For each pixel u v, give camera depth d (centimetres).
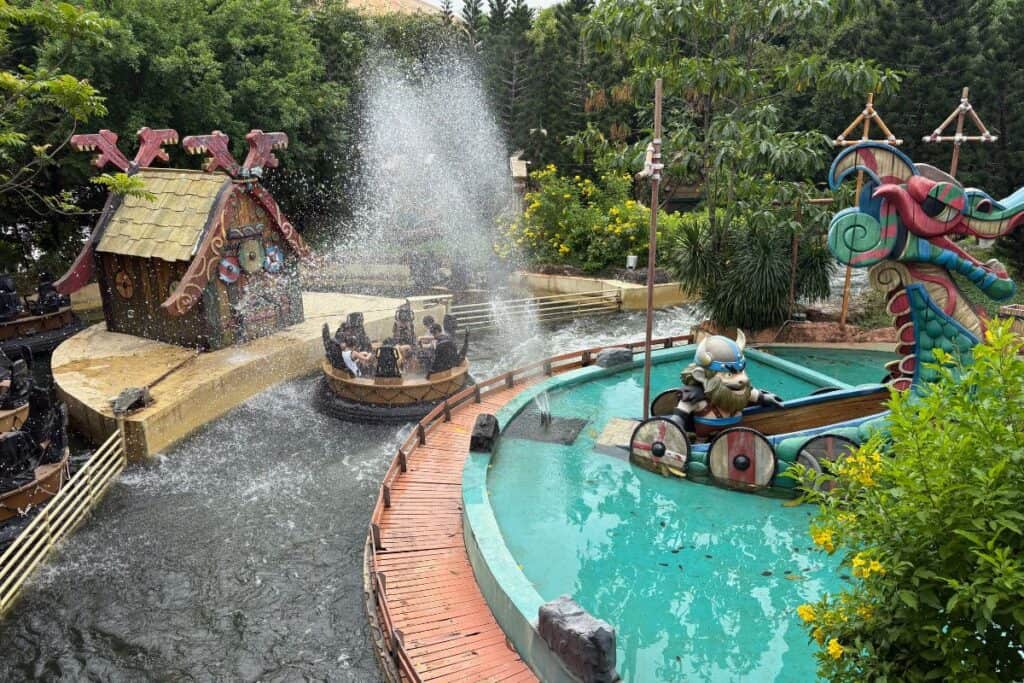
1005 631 455
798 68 1794
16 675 918
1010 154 2878
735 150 1808
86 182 2625
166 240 1842
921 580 462
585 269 2927
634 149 1997
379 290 2928
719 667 779
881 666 479
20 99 1569
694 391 1248
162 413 1468
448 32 4872
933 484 445
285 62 3216
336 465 1451
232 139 2953
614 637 705
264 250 1984
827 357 1841
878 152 1121
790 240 1950
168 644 965
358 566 1122
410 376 1722
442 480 1235
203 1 3002
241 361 1784
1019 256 2553
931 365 503
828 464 556
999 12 3186
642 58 1891
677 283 2722
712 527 1049
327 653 945
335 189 3684
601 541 1017
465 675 788
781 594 898
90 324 2378
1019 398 452
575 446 1320
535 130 4034
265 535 1205
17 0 2459
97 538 1195
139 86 2695
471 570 994
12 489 1171
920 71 3009
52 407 1291
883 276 1157
